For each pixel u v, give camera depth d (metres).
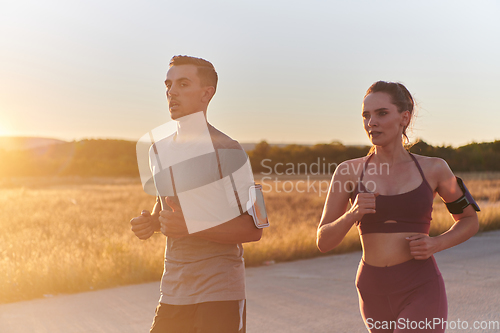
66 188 43.19
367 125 2.37
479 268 7.96
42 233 11.94
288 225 13.25
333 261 9.12
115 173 80.44
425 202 2.30
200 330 2.29
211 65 2.47
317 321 5.13
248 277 7.69
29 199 25.64
